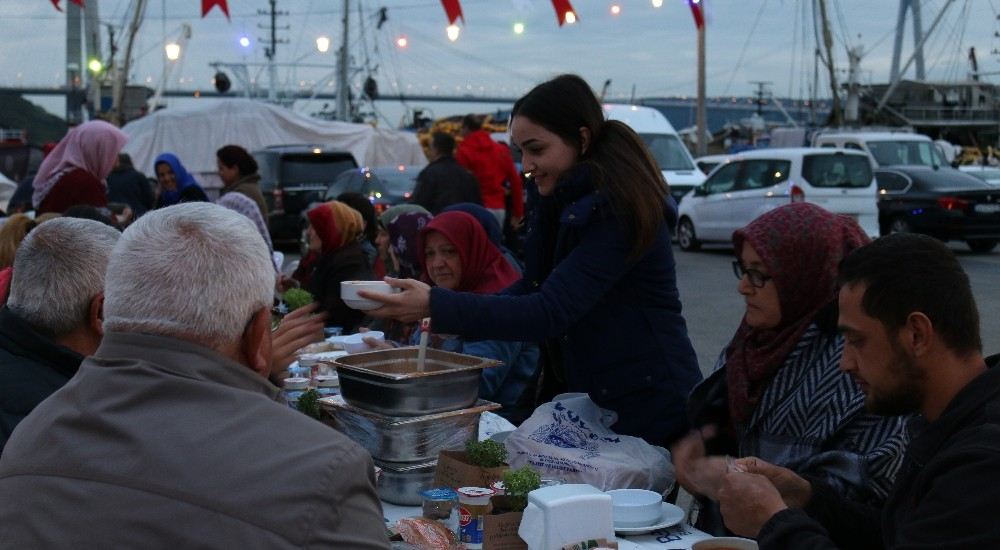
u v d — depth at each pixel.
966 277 2.01
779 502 2.20
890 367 2.01
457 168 10.83
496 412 4.24
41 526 1.74
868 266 2.03
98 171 7.19
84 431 1.81
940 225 17.44
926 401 2.02
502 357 4.19
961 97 43.94
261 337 1.96
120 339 1.88
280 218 18.67
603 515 2.41
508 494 2.55
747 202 17.39
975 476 1.78
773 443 2.92
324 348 4.78
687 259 17.58
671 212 3.32
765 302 2.93
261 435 1.79
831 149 16.69
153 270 1.86
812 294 2.89
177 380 1.83
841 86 41.84
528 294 3.47
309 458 1.77
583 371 3.40
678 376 3.36
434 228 4.55
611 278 3.18
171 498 1.72
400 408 2.79
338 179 17.97
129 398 1.82
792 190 16.53
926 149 21.44
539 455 3.06
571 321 3.15
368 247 7.07
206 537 1.69
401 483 2.83
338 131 23.19
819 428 2.81
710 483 2.60
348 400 2.92
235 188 9.14
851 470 2.67
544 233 3.54
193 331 1.86
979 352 2.01
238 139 22.42
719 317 11.35
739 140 50.94
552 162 3.29
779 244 2.89
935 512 1.81
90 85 32.44
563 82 3.30
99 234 3.05
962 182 18.02
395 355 3.06
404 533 2.51
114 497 1.73
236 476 1.73
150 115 22.14
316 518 1.72
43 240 3.00
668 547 2.62
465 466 2.73
